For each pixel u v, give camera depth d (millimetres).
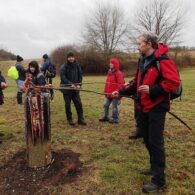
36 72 3494
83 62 23500
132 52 26266
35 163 2801
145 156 3045
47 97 2787
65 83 4195
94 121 4605
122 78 4328
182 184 2473
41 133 2760
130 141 3539
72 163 2881
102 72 23844
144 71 2229
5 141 3611
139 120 2393
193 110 5746
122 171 2705
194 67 28000
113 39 26969
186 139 3637
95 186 2477
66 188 2469
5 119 4918
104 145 3414
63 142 3547
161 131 2252
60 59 24125
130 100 7117
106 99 4504
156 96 2158
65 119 4785
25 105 2754
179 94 2262
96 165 2855
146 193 2342
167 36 29281
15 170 2789
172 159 2988
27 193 2426
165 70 2109
